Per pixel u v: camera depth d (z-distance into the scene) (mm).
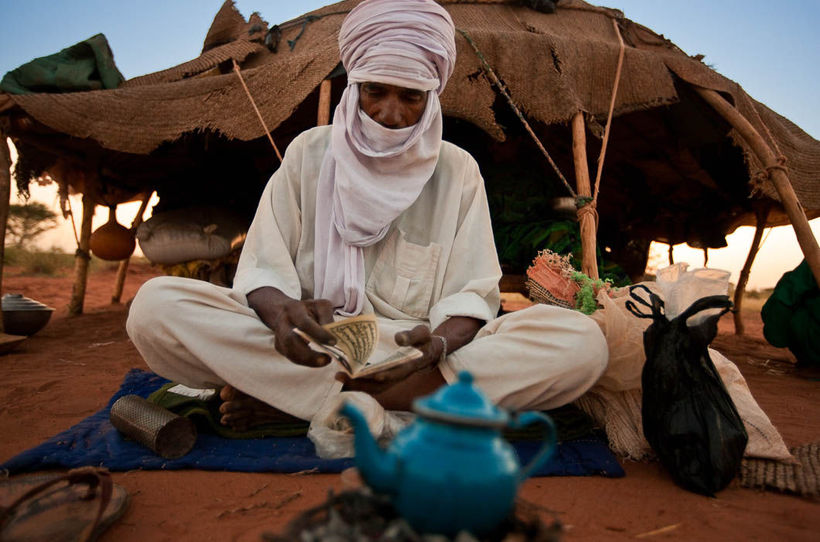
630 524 1937
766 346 7711
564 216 6477
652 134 7340
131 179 7945
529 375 2539
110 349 6086
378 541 1023
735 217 8891
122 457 2422
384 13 2773
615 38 6070
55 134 6297
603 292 2842
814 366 5789
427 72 2797
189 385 2758
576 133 5137
